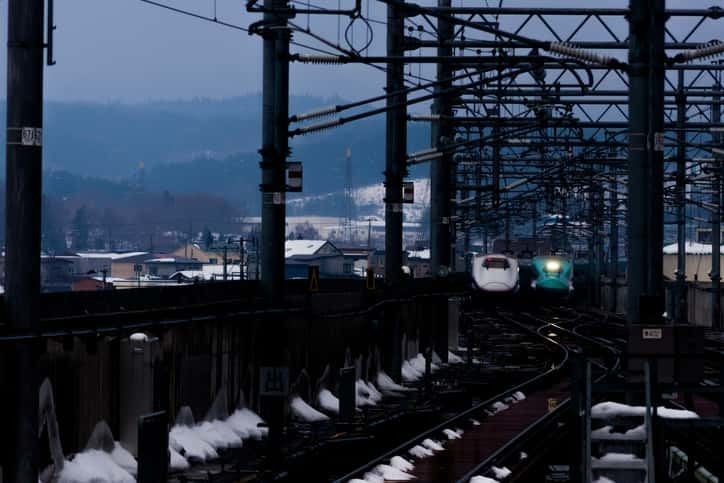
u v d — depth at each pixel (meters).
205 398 35.25
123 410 30.28
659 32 35.84
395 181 55.22
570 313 133.88
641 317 34.44
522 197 125.94
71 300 29.12
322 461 35.75
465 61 44.09
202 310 35.19
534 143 84.00
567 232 178.12
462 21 38.16
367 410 44.09
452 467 33.31
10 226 22.44
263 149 34.31
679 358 30.31
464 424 42.28
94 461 28.28
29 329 22.52
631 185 36.22
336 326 47.81
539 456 38.16
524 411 46.75
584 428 28.36
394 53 54.69
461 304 121.75
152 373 30.36
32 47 22.14
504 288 120.81
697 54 39.47
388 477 31.48
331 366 46.94
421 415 46.69
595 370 60.84
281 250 34.34
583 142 83.75
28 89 22.17
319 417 42.44
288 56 34.56
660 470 28.50
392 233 55.31
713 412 39.75
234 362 37.62
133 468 29.81
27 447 22.64
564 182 113.75
